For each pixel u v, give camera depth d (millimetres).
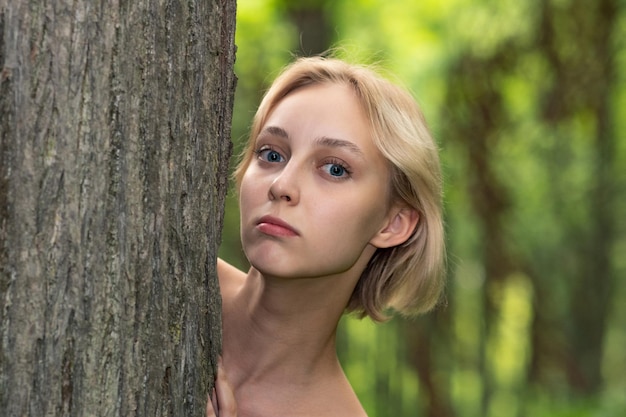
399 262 2830
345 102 2521
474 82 11523
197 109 1996
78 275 1775
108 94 1788
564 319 13320
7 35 1689
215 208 2107
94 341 1808
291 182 2416
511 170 12273
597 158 12797
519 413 13367
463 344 13094
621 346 17047
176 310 1982
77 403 1796
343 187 2488
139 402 1897
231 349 2686
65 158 1746
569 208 13109
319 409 2697
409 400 12797
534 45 11273
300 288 2576
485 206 11773
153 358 1929
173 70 1916
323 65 2607
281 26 10180
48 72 1722
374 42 12008
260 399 2650
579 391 13086
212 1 2043
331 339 2756
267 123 2518
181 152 1949
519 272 12453
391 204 2680
